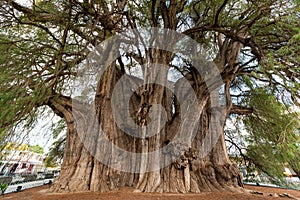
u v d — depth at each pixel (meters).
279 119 12.47
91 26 9.02
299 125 7.22
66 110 10.95
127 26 11.78
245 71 11.23
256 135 15.57
